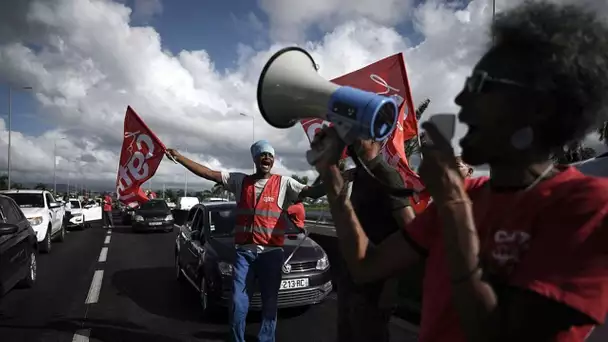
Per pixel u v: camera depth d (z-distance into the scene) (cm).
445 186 85
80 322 519
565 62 88
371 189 199
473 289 82
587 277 78
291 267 514
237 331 360
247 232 370
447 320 101
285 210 382
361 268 123
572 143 97
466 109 96
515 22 94
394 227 198
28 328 495
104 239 1459
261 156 376
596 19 95
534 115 89
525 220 89
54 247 1223
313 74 134
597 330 159
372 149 196
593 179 86
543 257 83
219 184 400
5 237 601
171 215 1791
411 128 327
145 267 890
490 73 92
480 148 94
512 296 83
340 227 125
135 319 530
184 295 650
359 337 197
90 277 784
